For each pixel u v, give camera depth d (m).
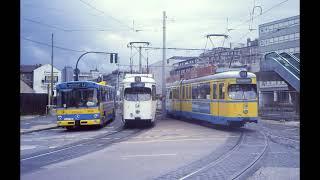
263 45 71.75
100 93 26.69
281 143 16.97
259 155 13.27
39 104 45.97
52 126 30.33
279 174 9.89
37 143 19.47
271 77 40.47
